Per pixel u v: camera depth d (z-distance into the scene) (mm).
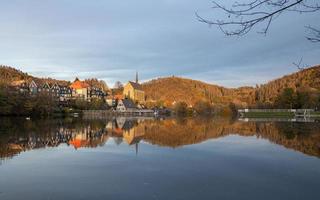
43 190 22344
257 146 44875
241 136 59750
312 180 24922
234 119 143125
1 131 65812
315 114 163375
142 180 25125
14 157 35719
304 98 176625
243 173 27375
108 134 65375
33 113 129375
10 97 121375
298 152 39000
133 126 93562
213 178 25688
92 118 158750
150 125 98875
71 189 22578
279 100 196000
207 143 48562
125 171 28359
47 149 42062
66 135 61406
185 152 39250
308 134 62125
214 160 33656
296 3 7047
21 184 23922
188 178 25688
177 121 126375
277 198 20531
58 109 153750
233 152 39062
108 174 27188
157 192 21844
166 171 28328
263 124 98188
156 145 46531
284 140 52281
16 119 110562
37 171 28438
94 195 21234
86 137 58656
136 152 39469
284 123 101938
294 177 25922
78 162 32750
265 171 28203
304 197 20719
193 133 67375
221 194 21344
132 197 20797
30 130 69625
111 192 21891
